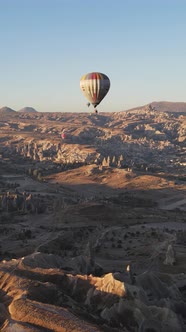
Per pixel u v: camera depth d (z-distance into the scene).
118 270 96.12
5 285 66.56
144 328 57.44
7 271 71.19
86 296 63.94
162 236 138.25
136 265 103.69
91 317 56.50
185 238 135.88
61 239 130.88
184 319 64.94
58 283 67.75
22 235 139.62
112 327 55.94
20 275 70.12
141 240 134.88
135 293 62.12
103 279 65.50
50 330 51.06
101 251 122.69
